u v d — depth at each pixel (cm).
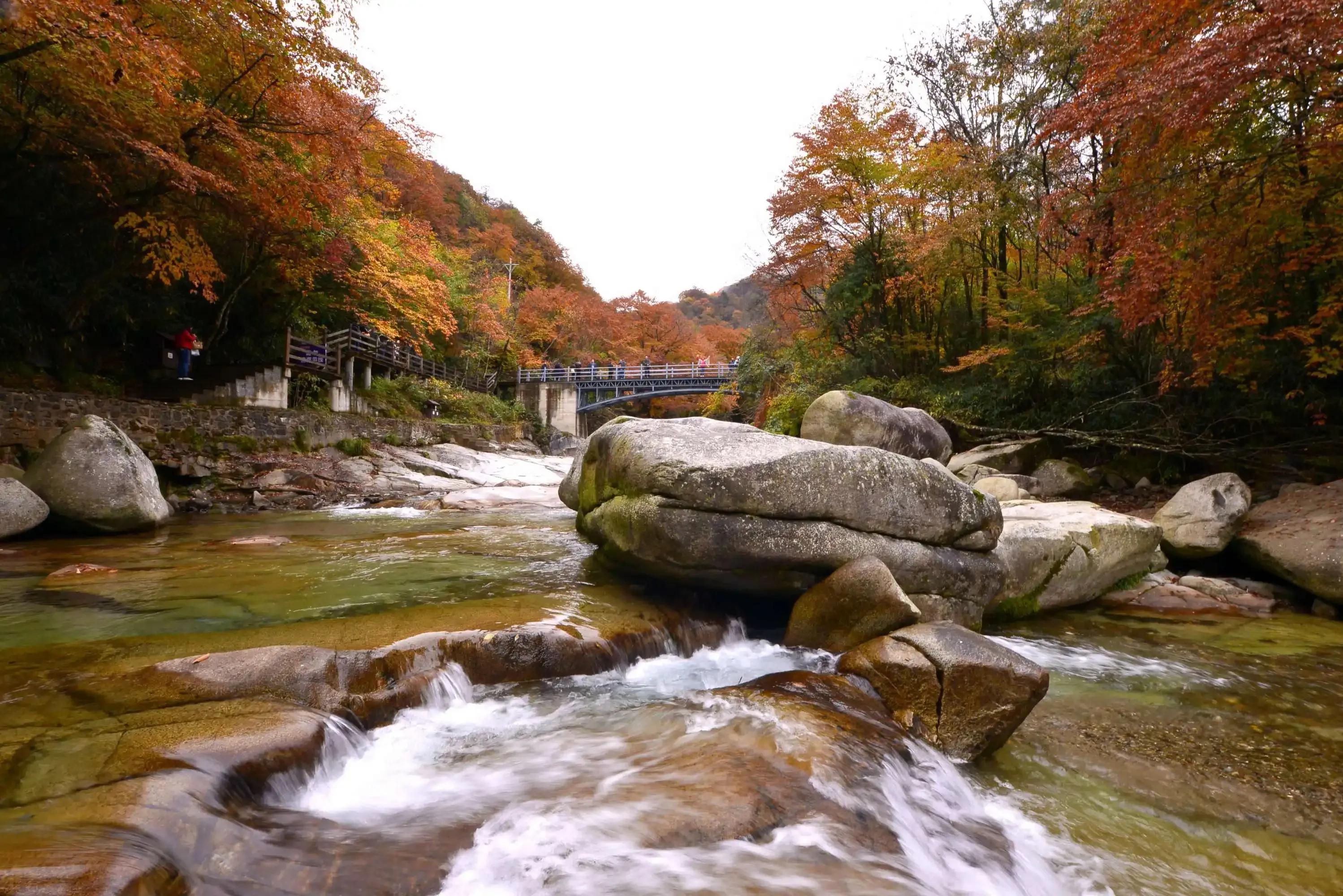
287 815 238
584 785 270
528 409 3931
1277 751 365
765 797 256
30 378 1286
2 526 801
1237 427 1134
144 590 555
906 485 523
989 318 1576
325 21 1186
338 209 1491
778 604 559
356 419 1870
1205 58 699
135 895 163
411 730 329
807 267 1886
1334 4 611
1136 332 1183
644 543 481
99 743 247
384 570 656
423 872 206
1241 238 862
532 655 401
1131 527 699
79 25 802
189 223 1375
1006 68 1546
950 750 353
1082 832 287
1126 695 445
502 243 5512
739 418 3183
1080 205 1164
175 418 1348
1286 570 689
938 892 220
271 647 341
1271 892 249
